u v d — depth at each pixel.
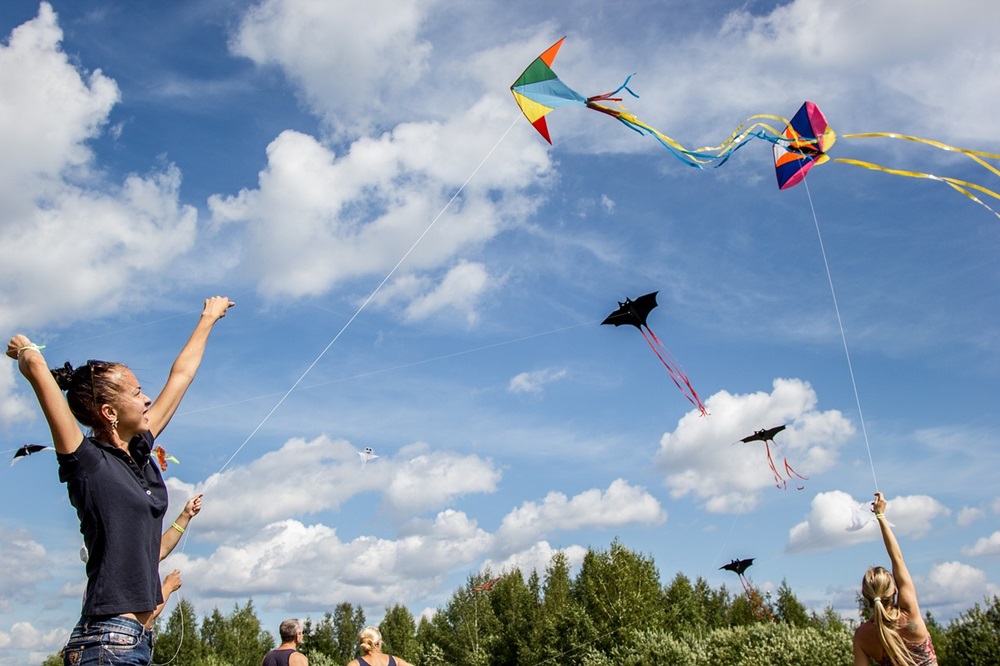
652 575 40.50
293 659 9.21
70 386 3.17
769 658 29.94
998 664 26.20
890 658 5.05
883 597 5.15
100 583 2.93
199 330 3.84
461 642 56.47
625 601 38.12
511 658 49.09
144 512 3.06
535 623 47.78
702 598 53.00
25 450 8.18
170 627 45.50
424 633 63.41
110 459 3.05
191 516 5.40
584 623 38.88
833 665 29.05
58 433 2.93
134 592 2.96
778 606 48.75
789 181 11.55
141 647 2.97
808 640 30.05
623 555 39.72
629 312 16.45
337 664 59.28
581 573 42.81
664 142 9.89
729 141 10.72
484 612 57.31
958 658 27.36
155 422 3.46
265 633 57.34
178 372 3.66
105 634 2.88
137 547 3.01
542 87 9.21
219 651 52.72
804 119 11.12
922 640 5.09
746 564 29.69
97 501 2.96
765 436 19.34
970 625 28.02
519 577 60.72
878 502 5.43
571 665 38.34
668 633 36.97
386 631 63.38
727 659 31.67
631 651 35.00
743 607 50.25
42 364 2.92
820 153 11.34
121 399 3.16
